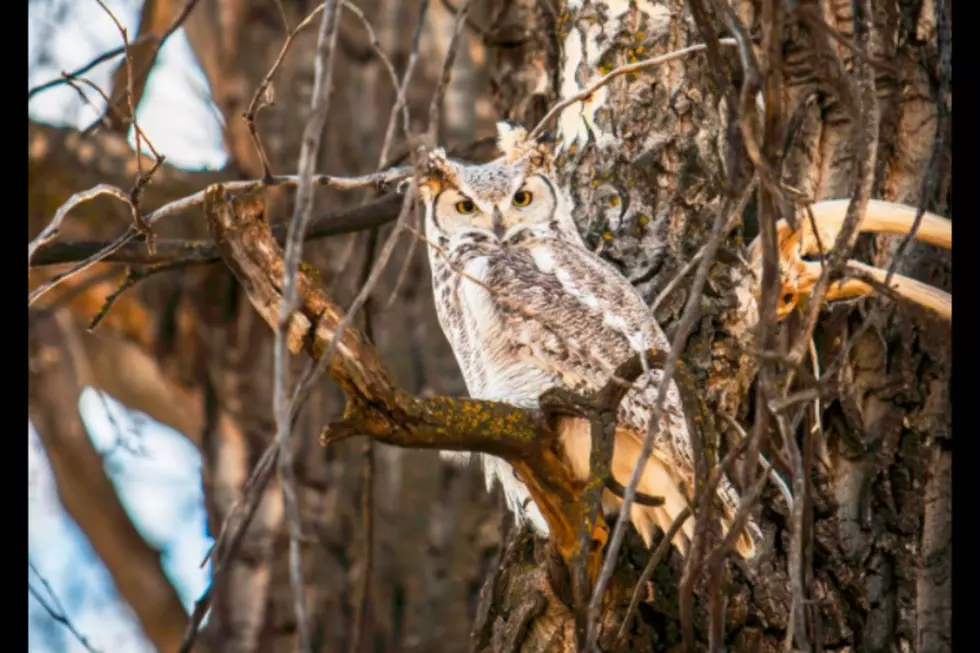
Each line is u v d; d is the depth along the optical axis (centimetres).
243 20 1489
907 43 875
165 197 1494
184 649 546
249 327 1489
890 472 859
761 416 543
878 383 859
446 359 1421
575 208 896
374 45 602
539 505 719
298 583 432
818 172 866
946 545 855
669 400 862
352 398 640
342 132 1460
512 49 1067
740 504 549
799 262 814
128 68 662
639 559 845
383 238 1395
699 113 868
